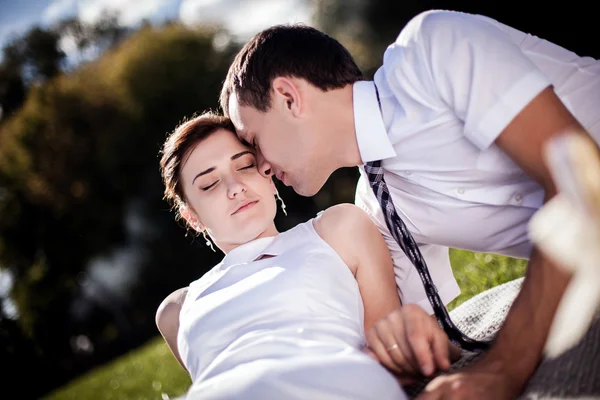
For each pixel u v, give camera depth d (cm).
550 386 144
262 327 183
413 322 165
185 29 1842
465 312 249
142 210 1683
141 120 1697
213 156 218
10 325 1400
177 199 234
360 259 203
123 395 486
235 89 210
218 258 1617
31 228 1684
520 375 152
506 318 157
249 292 190
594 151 159
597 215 108
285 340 173
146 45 1781
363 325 199
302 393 153
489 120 173
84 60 1975
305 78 201
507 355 153
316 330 179
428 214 206
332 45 207
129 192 1700
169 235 1641
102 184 1705
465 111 180
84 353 1525
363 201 232
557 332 136
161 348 668
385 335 169
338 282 194
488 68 173
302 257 197
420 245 226
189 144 222
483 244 208
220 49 1794
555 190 162
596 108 193
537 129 167
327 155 208
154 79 1719
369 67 1520
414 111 193
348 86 205
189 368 196
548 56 195
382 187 208
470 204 198
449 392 148
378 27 1527
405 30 198
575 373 142
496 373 151
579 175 110
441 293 234
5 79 1908
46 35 1950
